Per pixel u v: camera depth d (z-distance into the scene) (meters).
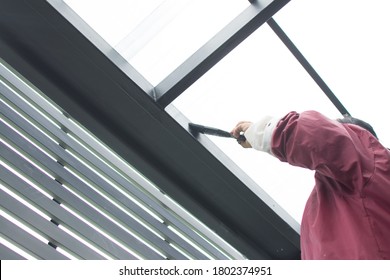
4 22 1.64
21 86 1.79
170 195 2.19
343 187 1.28
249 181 2.33
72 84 1.80
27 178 1.64
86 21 1.80
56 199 1.71
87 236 1.73
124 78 1.79
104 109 1.88
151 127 1.94
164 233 2.09
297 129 1.29
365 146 1.31
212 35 1.98
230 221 2.38
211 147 2.11
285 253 2.58
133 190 2.05
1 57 1.72
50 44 1.70
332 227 1.30
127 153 2.01
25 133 1.71
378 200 1.22
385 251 1.19
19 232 1.53
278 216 2.41
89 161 1.91
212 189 2.21
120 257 1.82
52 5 1.61
